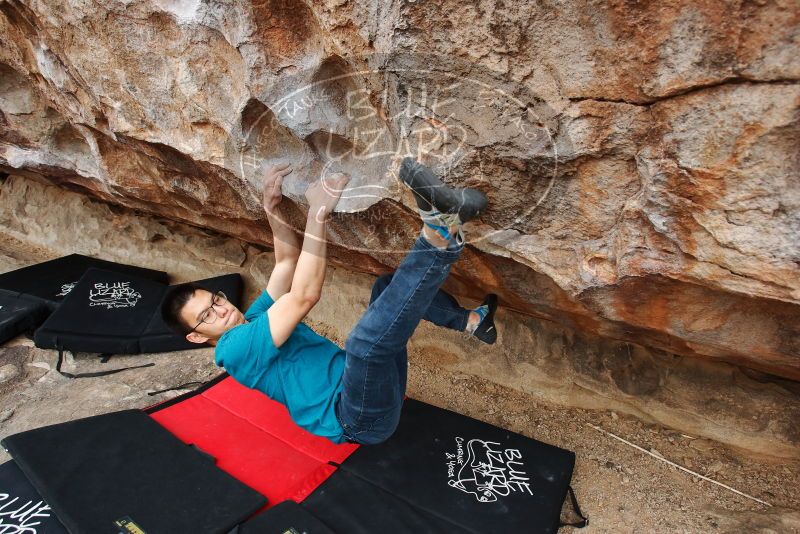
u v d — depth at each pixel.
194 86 1.56
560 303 1.58
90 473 1.66
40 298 2.85
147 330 2.61
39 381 2.41
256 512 1.57
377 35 1.10
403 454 1.83
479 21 0.99
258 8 1.24
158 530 1.46
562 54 0.98
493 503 1.63
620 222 1.15
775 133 0.85
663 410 1.94
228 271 3.13
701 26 0.84
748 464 1.81
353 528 1.54
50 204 3.67
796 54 0.79
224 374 2.28
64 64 1.88
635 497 1.74
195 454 1.77
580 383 2.08
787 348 1.23
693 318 1.28
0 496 1.60
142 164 2.22
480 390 2.28
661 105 0.94
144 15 1.50
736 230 0.97
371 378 1.27
